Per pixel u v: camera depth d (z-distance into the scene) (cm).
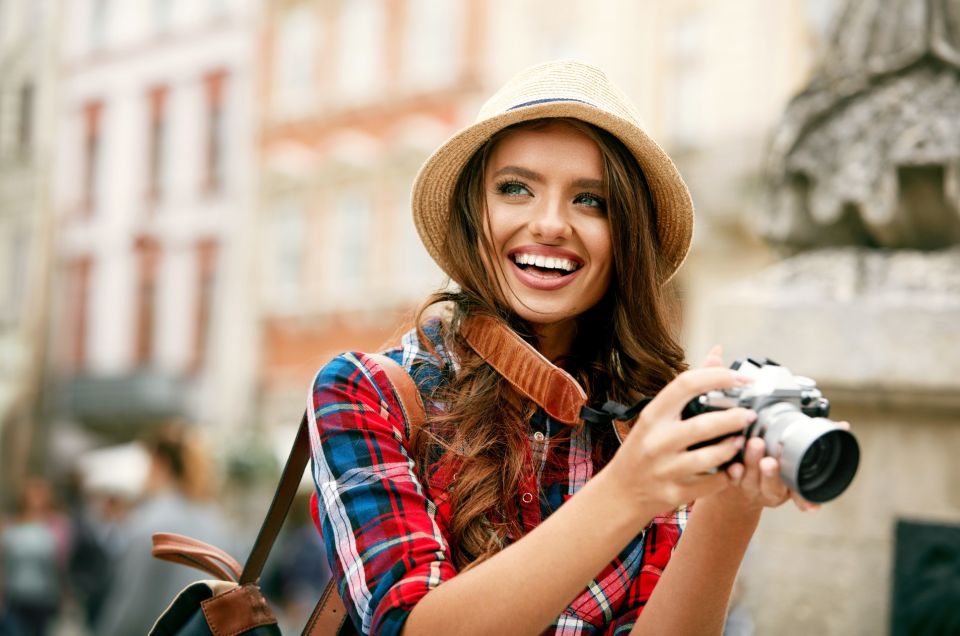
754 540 291
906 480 279
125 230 2391
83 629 976
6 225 2598
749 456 125
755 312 291
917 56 298
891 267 289
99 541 975
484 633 129
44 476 2430
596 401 181
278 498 169
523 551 130
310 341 2084
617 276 179
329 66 2094
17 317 2552
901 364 277
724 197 1484
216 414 2177
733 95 1513
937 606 272
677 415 127
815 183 304
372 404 156
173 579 500
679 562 152
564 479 165
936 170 291
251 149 2197
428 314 185
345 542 145
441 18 1925
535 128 169
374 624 138
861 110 301
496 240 171
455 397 164
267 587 873
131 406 2280
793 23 1459
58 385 2472
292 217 2138
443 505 157
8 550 877
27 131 2594
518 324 175
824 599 283
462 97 1891
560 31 1739
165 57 2361
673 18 1586
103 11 2502
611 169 169
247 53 2223
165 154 2353
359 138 2039
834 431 123
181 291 2289
